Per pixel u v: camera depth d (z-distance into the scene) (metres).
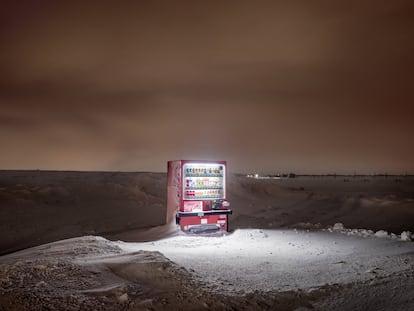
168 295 5.50
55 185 35.03
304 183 68.75
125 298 5.20
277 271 8.04
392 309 5.17
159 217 23.86
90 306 4.92
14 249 15.34
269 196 37.34
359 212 26.94
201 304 5.22
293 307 5.42
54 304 4.92
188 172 15.02
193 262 8.81
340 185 64.31
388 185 64.62
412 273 7.23
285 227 18.48
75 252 8.77
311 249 11.46
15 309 4.73
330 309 5.32
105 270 6.66
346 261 9.23
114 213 24.97
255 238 13.91
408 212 26.34
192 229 14.84
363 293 5.94
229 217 23.17
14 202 26.70
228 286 6.34
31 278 6.04
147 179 41.16
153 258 7.33
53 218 22.52
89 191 33.06
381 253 10.50
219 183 15.57
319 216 24.81
